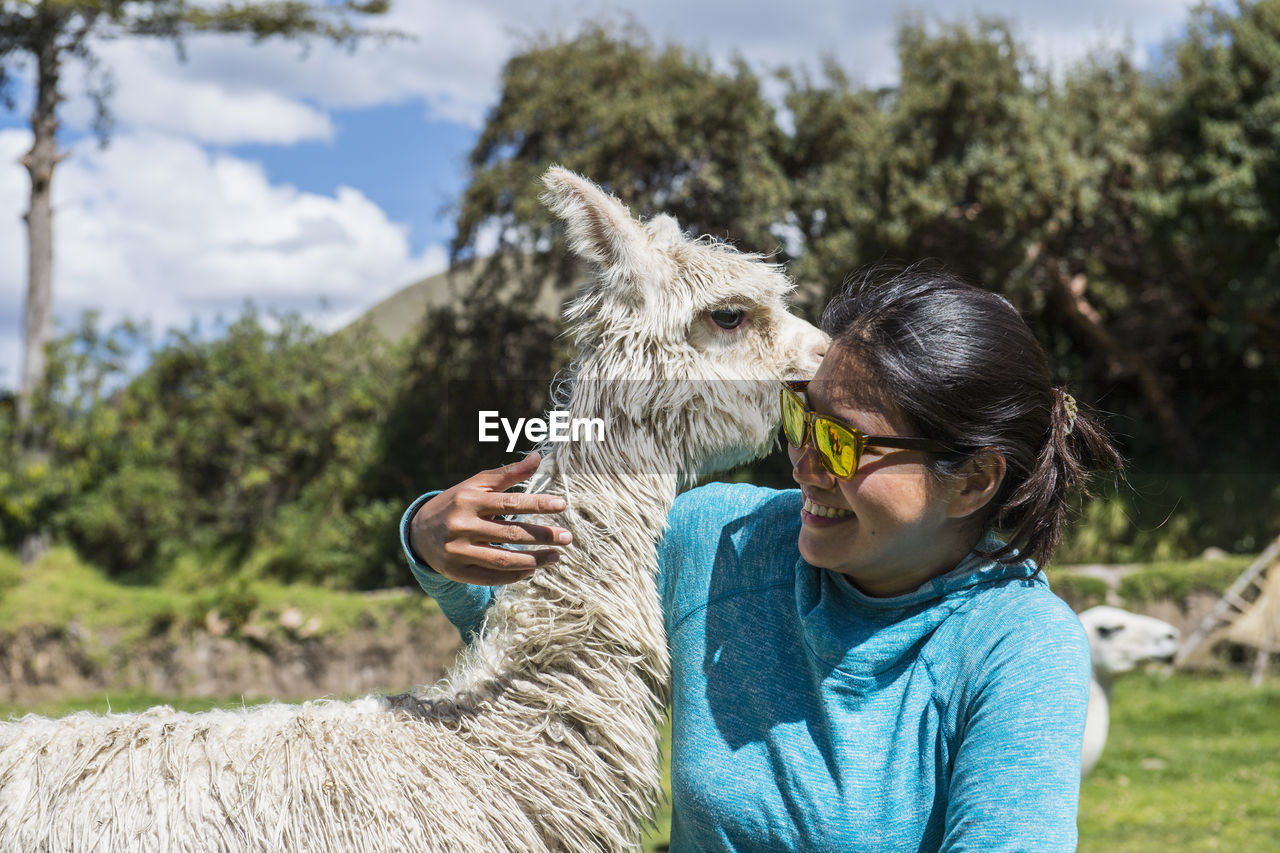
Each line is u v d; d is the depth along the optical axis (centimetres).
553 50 1501
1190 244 1313
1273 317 1420
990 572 139
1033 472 136
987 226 1301
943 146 1363
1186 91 1314
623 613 169
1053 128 1343
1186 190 1294
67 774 156
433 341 1479
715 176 1359
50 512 1448
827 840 134
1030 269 1344
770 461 1092
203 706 931
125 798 154
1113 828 581
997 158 1284
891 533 134
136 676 1121
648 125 1373
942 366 131
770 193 1360
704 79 1446
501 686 168
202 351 1562
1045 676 126
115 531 1444
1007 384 133
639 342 182
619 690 167
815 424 136
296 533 1446
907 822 132
